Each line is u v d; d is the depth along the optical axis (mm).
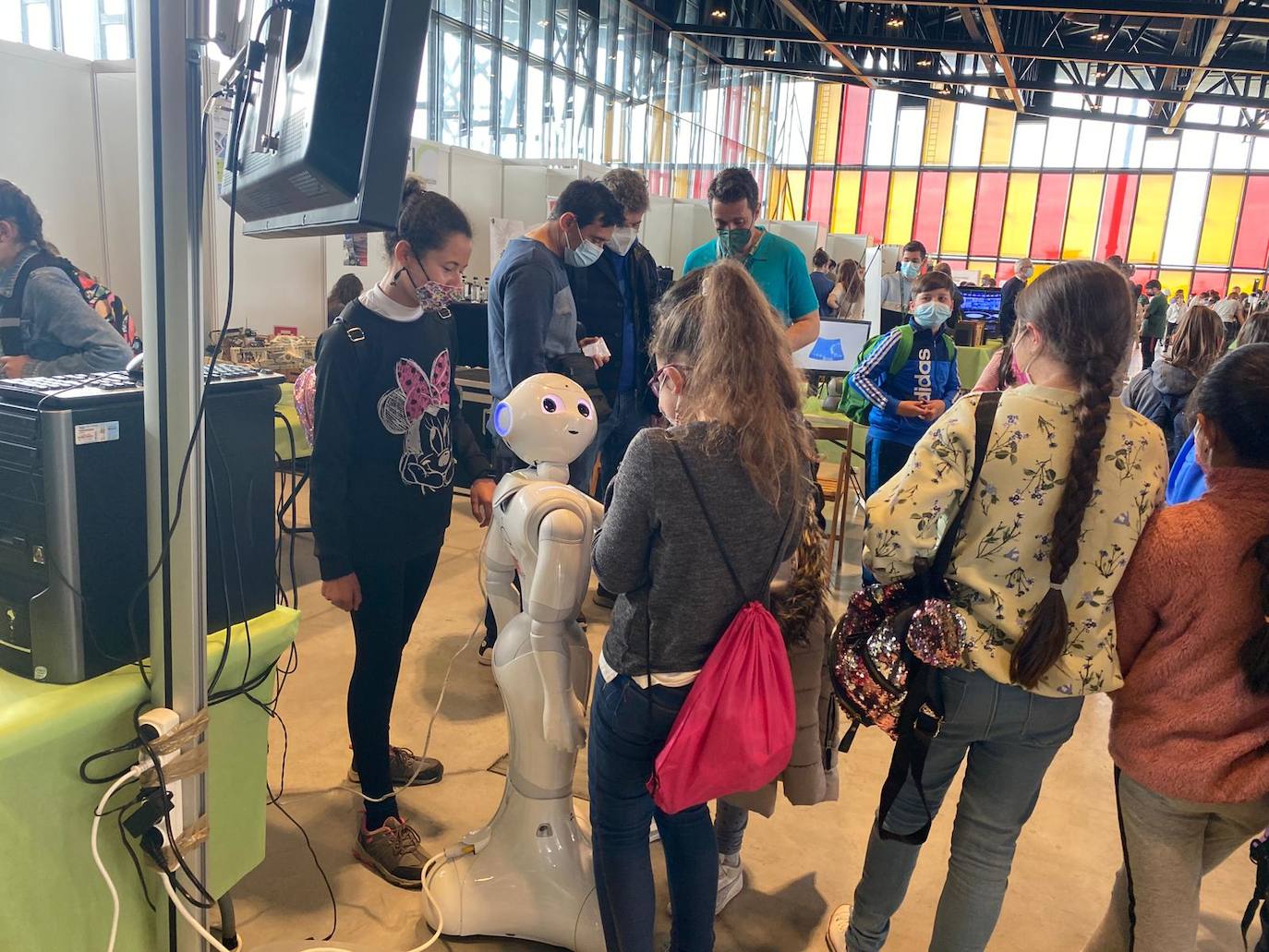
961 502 1213
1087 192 16906
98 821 1051
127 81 3781
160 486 1021
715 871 1385
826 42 11422
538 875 1611
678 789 1188
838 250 9734
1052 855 2066
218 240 4066
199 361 1001
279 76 906
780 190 18094
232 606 1294
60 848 1069
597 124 11227
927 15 11906
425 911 1699
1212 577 1141
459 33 8422
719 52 14289
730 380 1140
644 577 1193
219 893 1390
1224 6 8312
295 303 4668
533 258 2330
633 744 1243
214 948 1338
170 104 924
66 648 1059
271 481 1337
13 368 1949
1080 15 10797
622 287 2703
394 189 799
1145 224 16781
